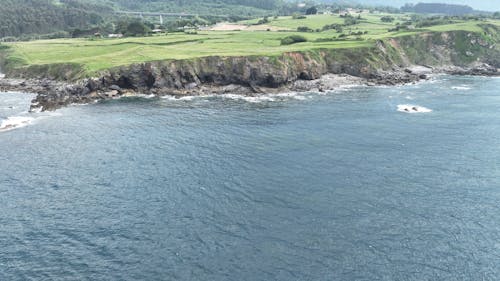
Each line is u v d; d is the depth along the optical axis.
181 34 198.38
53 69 137.50
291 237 51.84
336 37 184.50
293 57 140.25
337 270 46.16
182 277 44.81
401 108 111.19
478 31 194.88
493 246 50.50
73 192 63.22
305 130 91.88
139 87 125.19
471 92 134.12
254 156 76.56
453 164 73.88
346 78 146.25
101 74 122.50
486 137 88.62
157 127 93.31
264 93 126.75
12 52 167.88
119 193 62.69
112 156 76.75
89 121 97.75
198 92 125.31
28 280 44.41
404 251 49.47
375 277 45.16
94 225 54.44
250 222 54.97
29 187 64.88
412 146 82.69
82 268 46.28
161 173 69.38
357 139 86.38
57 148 80.81
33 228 53.91
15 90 129.38
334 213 57.28
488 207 59.22
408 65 177.12
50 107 108.56
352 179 67.44
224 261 47.38
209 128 92.62
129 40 175.25
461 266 46.97
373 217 56.38
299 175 68.69
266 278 44.81
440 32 191.38
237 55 133.25
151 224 54.50
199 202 59.88
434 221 55.59
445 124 97.88
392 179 67.62
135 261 47.38
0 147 81.06
